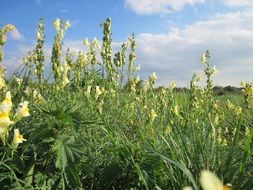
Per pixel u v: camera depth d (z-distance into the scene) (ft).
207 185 2.40
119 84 22.99
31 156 11.65
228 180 11.81
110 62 22.11
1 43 13.88
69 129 12.96
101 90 19.39
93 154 13.39
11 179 10.28
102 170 13.14
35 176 11.11
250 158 14.56
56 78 16.28
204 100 24.77
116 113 20.11
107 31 22.02
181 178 12.11
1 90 14.47
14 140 10.15
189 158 13.00
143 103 23.88
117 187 12.87
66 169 10.62
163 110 22.72
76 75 19.85
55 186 11.06
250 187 11.00
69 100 16.51
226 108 29.81
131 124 20.34
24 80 16.47
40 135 11.27
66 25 16.93
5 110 10.03
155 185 11.66
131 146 13.08
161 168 12.84
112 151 12.96
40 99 14.64
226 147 16.80
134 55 23.79
